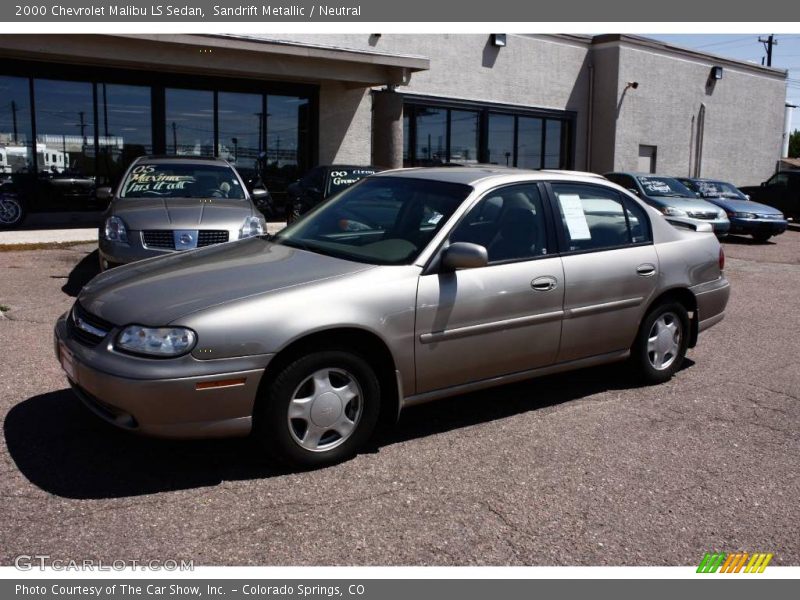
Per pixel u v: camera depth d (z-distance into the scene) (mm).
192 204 8102
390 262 4273
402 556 3221
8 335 6305
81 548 3178
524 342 4668
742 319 8320
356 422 4062
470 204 4523
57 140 14836
